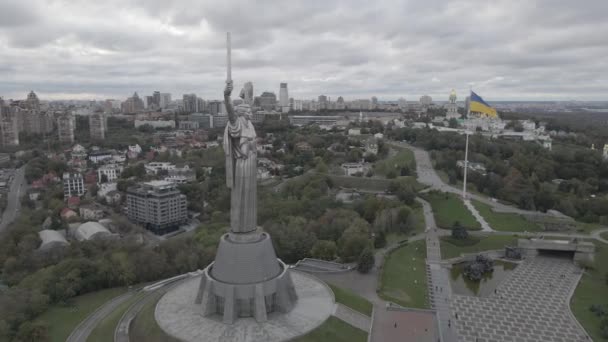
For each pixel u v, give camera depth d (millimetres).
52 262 180500
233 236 122000
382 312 136125
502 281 175125
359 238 184250
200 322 115625
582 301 157250
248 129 119125
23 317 126812
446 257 196000
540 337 132625
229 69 115250
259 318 115562
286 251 186125
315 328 114000
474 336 132875
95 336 119375
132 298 142375
